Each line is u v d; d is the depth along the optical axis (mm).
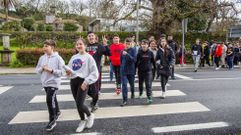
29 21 45500
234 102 7895
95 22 34625
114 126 5840
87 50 6965
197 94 8922
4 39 18203
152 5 23469
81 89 5371
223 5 23812
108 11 24375
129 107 7289
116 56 8680
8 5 46750
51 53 5602
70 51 18672
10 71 15664
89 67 5391
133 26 26969
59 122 6105
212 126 5852
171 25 23219
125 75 7566
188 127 5781
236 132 5504
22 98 8430
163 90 8352
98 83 6977
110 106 7387
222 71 15711
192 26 29109
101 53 7023
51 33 28391
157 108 7207
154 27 23094
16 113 6809
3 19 57094
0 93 9211
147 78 7641
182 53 18281
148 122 6098
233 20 27953
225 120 6242
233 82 11422
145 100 8031
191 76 13352
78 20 57875
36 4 58906
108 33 25609
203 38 24969
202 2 23219
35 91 9516
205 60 19156
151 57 7711
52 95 5578
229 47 17203
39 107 7359
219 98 8383
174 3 23000
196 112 6871
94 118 6359
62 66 5523
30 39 28625
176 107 7312
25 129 5699
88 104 7566
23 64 18031
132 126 5844
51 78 5543
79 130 5531
